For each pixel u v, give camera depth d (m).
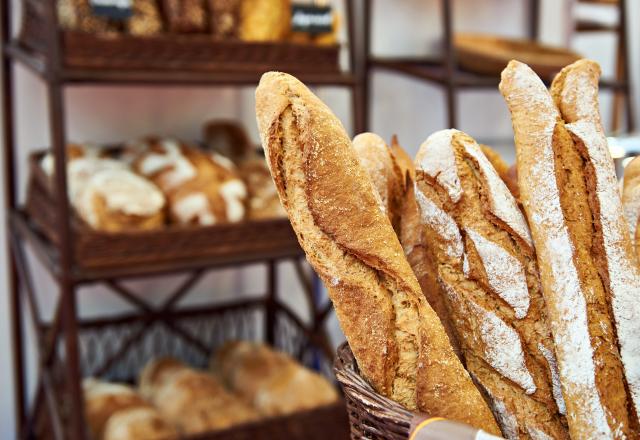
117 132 1.96
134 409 1.67
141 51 1.45
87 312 2.02
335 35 1.73
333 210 0.64
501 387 0.68
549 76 2.01
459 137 0.70
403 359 0.63
